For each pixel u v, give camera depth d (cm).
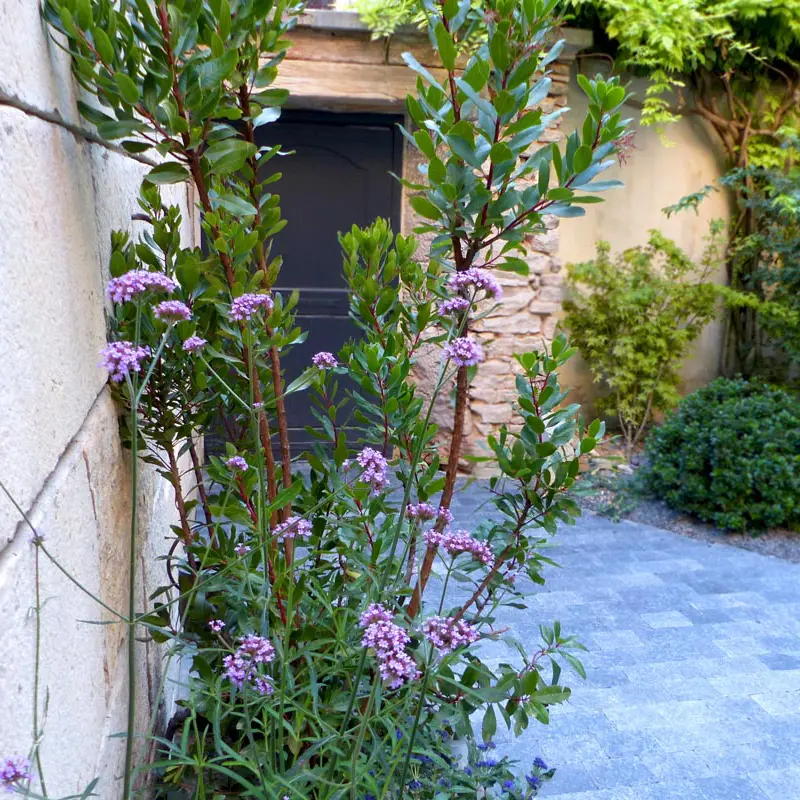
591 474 498
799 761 235
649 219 575
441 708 147
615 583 364
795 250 532
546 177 142
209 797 150
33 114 97
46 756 88
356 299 180
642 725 252
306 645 135
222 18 122
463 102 146
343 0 457
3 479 77
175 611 203
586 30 468
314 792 133
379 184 512
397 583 148
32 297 90
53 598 89
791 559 399
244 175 162
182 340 140
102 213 136
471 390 496
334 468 168
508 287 493
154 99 119
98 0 117
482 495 470
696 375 608
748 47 515
